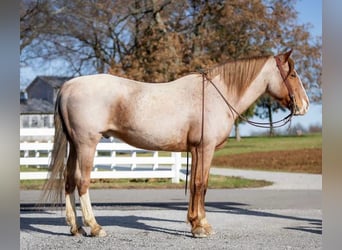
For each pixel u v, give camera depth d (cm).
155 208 1088
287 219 933
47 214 966
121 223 866
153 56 2459
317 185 1697
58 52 2848
